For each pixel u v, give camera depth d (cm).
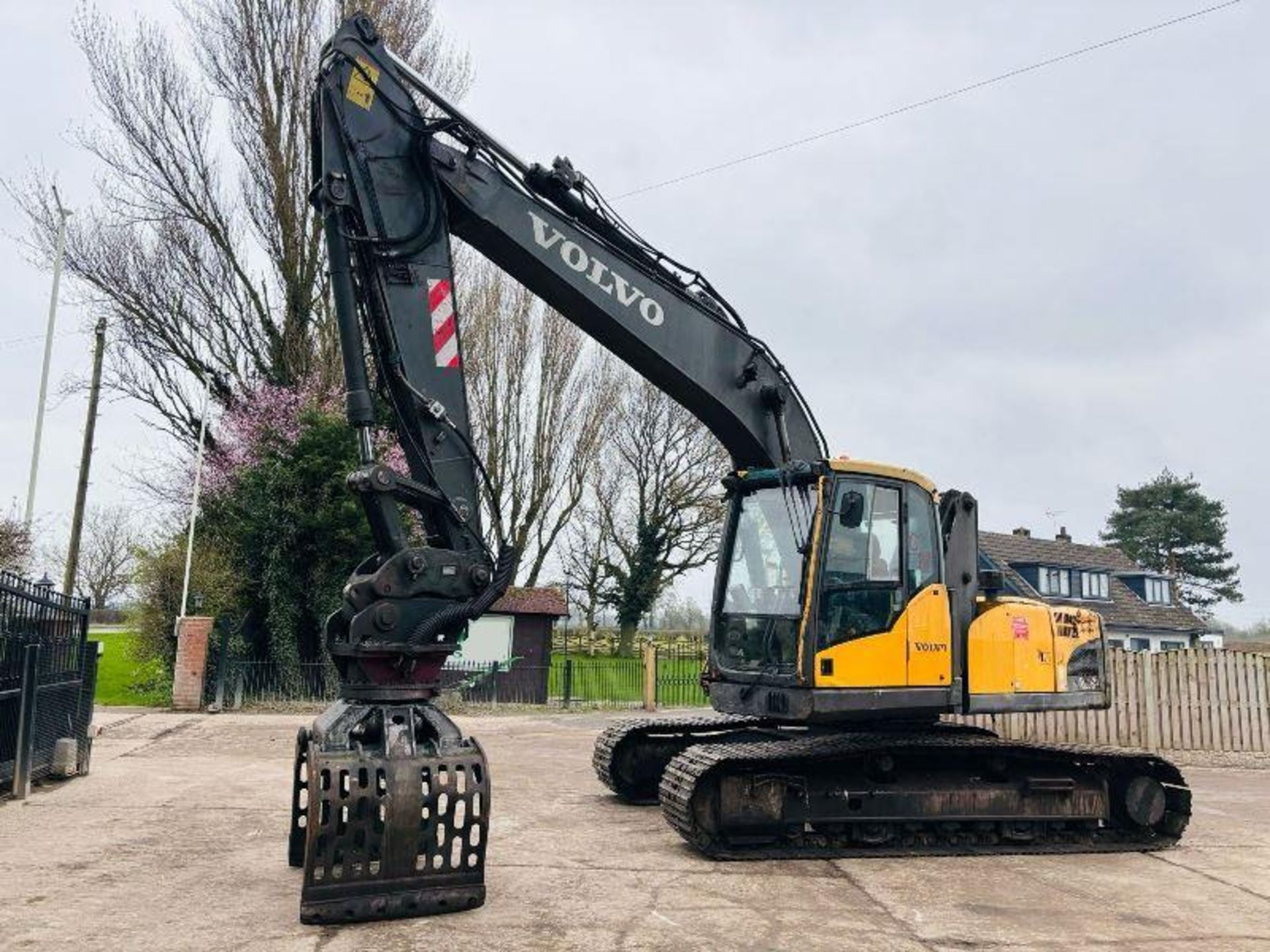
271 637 1916
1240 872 741
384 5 2395
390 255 633
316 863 530
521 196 703
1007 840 812
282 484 1900
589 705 2077
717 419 787
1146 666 1462
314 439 1941
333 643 604
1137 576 4256
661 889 636
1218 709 1460
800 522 765
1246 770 1373
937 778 809
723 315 793
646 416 3591
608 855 728
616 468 3622
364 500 609
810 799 761
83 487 2433
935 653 781
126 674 2145
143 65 2256
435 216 652
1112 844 823
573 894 613
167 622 1881
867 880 686
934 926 572
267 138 2306
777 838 760
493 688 2086
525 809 902
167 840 721
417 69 2434
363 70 646
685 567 3559
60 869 634
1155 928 580
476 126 680
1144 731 1450
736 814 735
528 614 2614
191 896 578
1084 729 1445
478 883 572
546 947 505
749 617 802
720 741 960
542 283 718
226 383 2323
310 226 2328
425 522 643
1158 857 793
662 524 3562
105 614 4903
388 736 566
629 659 2911
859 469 779
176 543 1978
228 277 2316
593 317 734
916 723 841
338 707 582
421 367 633
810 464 758
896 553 785
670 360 755
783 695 747
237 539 1925
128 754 1170
